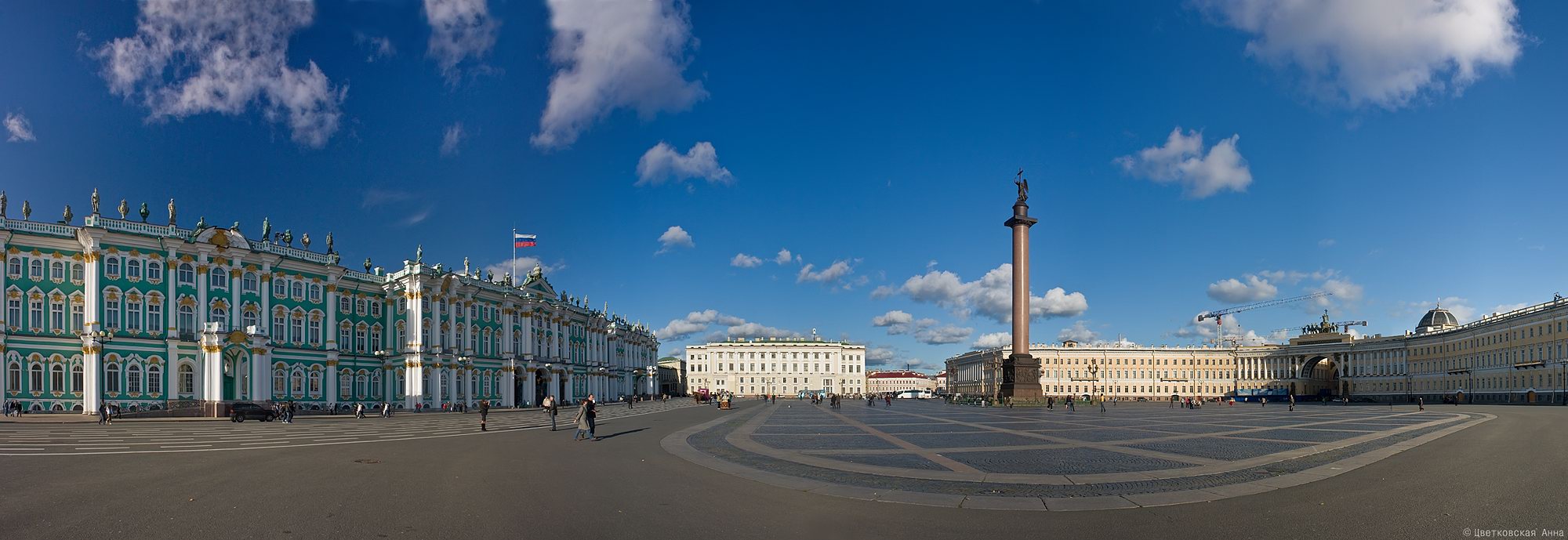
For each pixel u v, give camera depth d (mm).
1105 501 17328
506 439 37969
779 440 35531
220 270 81812
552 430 46000
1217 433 41125
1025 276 99062
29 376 70625
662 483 20328
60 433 44094
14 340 69875
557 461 26234
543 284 130125
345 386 94500
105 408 60656
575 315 141250
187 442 36000
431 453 29562
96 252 73500
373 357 98625
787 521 15203
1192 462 25125
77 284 73562
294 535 13938
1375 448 31141
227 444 34312
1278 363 194500
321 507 16609
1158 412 78688
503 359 113375
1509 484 19922
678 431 43156
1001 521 15219
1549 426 48062
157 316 76750
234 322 82125
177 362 77062
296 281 89812
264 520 15148
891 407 98312
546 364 124875
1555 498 17812
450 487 19562
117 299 74625
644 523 15031
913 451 29438
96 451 30062
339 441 36594
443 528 14492
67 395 72125
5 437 39844
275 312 87062
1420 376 160250
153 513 15938
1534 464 24750
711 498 17734
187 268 79188
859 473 22328
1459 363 146125
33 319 71312
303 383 89188
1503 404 125312
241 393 79875
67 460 26453
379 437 39812
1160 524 15008
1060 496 17984
